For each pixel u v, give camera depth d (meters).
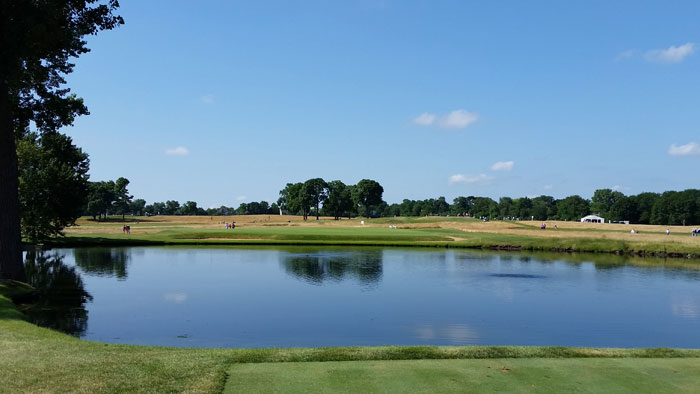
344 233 74.69
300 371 8.82
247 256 45.66
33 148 51.25
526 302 23.92
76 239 58.66
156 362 9.19
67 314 19.86
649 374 8.82
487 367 9.23
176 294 25.16
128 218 164.75
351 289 27.30
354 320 19.50
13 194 22.38
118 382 7.82
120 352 10.14
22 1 18.89
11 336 11.77
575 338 17.12
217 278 31.09
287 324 18.62
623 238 64.00
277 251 51.41
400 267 37.91
